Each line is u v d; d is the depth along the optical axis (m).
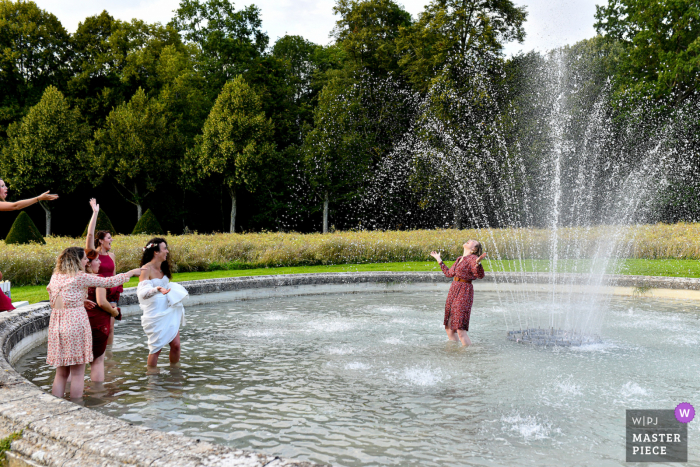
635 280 11.38
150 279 5.50
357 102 34.81
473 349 6.27
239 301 10.50
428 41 33.94
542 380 4.96
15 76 35.16
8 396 3.38
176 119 38.69
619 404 4.29
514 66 31.89
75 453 2.60
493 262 16.50
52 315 4.36
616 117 31.09
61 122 32.38
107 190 38.19
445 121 30.52
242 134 34.69
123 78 37.72
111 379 5.03
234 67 39.62
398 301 10.48
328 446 3.42
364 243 17.31
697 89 31.38
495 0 31.17
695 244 16.69
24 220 17.52
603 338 6.92
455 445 3.45
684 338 6.89
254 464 2.39
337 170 35.00
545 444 3.47
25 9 35.88
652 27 33.22
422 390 4.66
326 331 7.39
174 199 40.03
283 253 15.82
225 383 4.89
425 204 31.88
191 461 2.43
